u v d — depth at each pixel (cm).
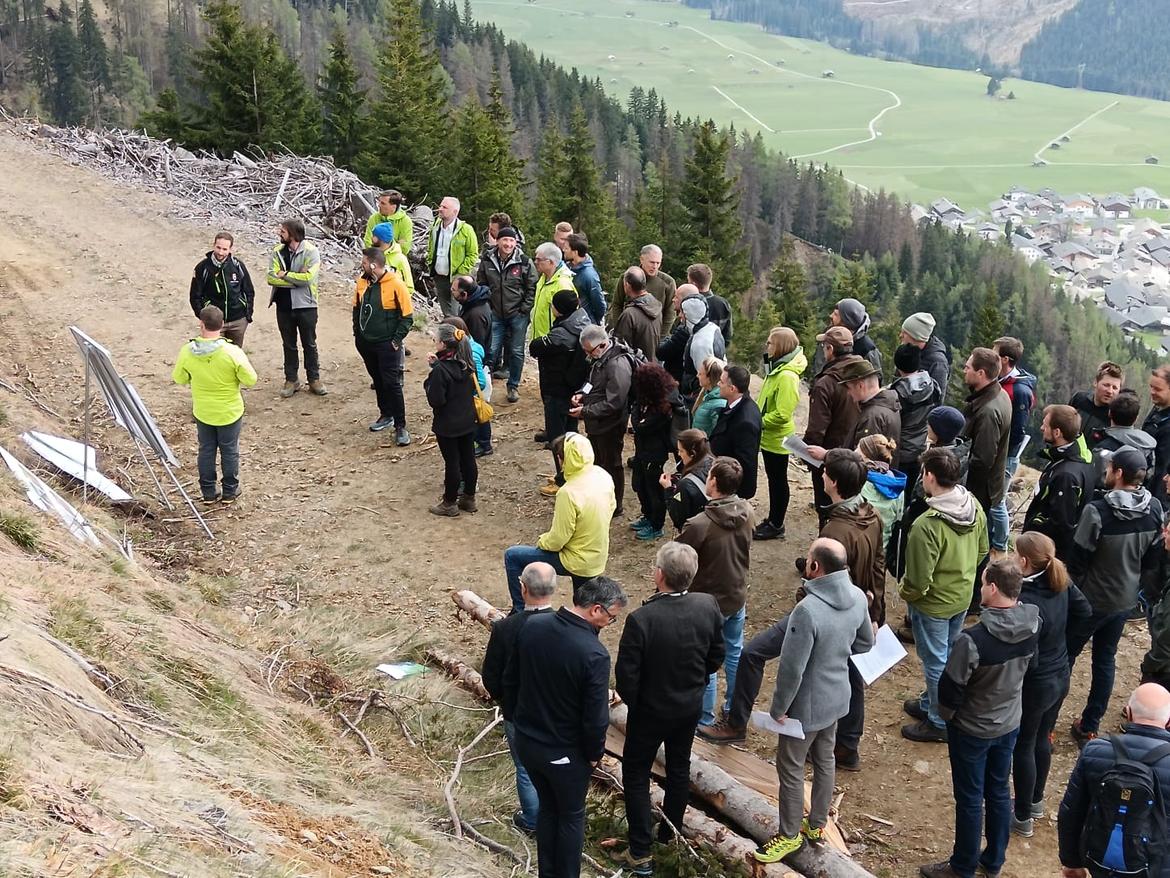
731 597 652
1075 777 476
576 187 5888
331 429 1168
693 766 632
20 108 11906
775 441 904
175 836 406
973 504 650
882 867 595
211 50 4109
